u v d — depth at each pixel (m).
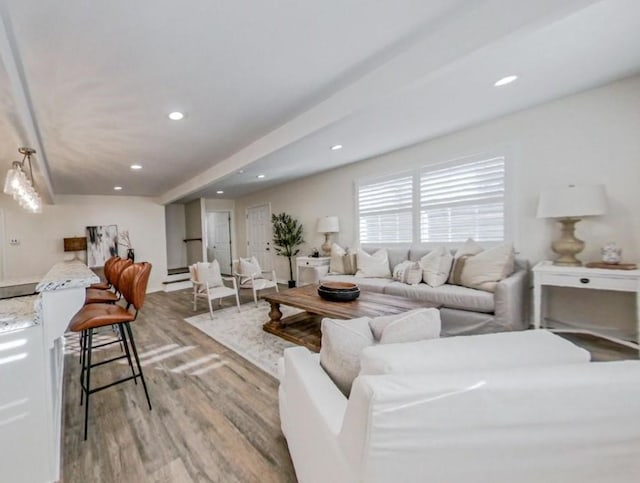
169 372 2.49
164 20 1.43
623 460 0.71
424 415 0.66
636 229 2.50
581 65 2.18
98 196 6.01
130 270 2.04
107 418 1.87
